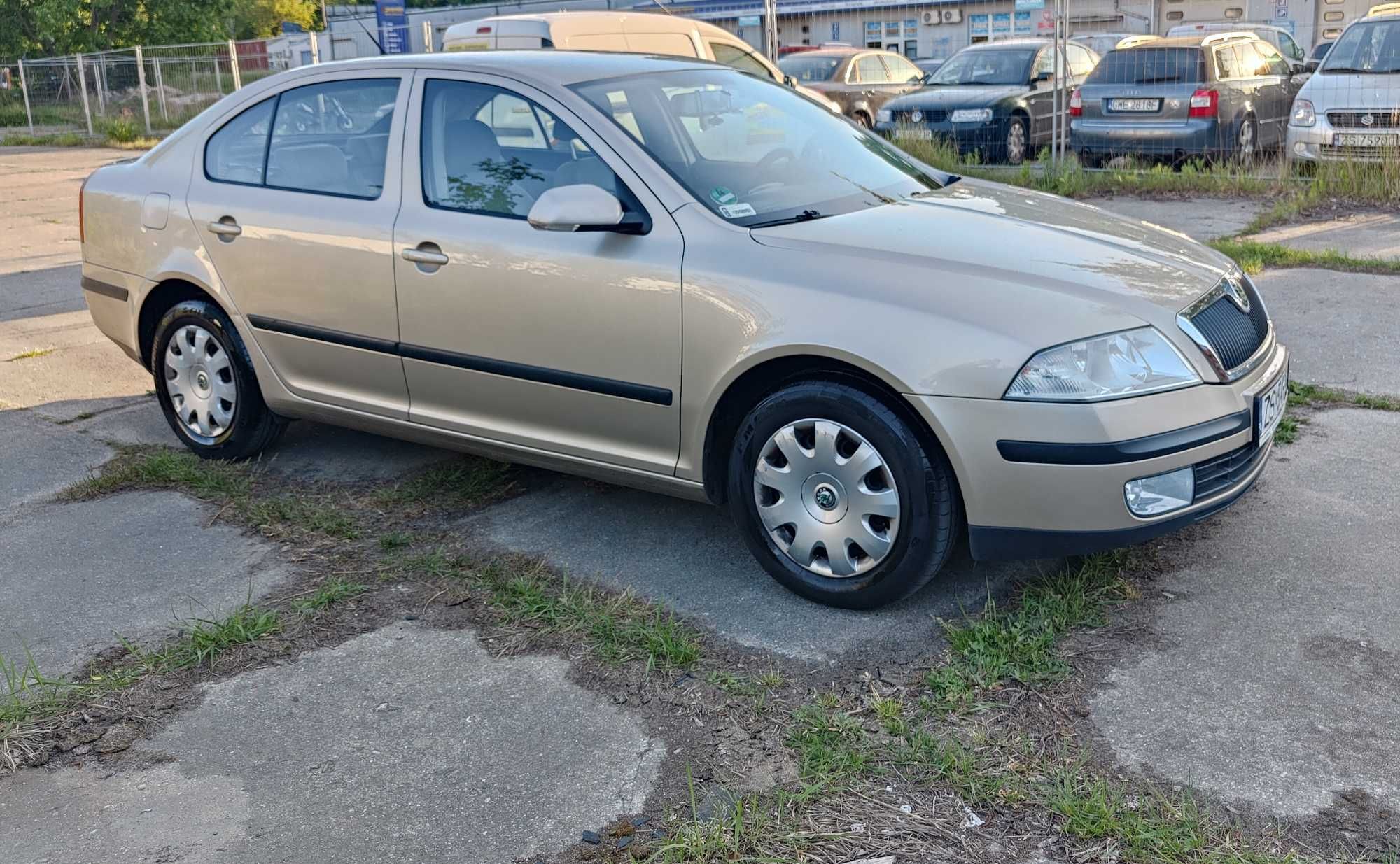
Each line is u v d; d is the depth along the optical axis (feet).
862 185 14.16
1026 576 12.72
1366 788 9.08
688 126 13.92
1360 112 34.12
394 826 9.17
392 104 14.79
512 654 11.62
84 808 9.55
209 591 13.23
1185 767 9.41
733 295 11.96
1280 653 11.02
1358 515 13.89
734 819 8.89
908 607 12.25
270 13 224.74
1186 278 12.10
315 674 11.41
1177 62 39.58
